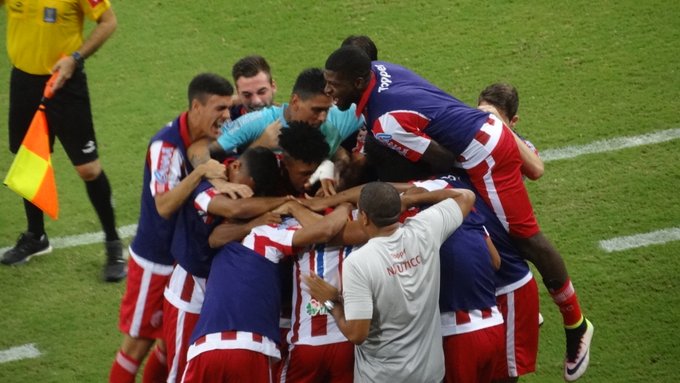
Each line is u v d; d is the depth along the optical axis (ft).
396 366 44.93
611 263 64.75
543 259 50.72
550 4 90.89
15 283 66.95
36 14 64.69
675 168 72.13
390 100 47.37
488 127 47.96
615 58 83.87
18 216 73.82
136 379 58.85
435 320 45.44
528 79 82.79
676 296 61.67
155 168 48.98
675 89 79.82
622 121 77.30
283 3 93.86
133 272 52.65
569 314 53.31
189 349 46.96
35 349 61.16
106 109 83.56
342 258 47.01
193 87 48.49
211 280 47.52
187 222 48.65
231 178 48.03
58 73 64.23
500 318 48.52
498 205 49.01
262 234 47.03
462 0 92.63
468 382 48.29
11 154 80.23
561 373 57.72
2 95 86.17
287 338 48.49
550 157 74.79
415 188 47.65
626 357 58.03
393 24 90.33
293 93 48.67
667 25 86.69
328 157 49.32
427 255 44.52
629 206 69.31
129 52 89.66
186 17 93.15
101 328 62.69
